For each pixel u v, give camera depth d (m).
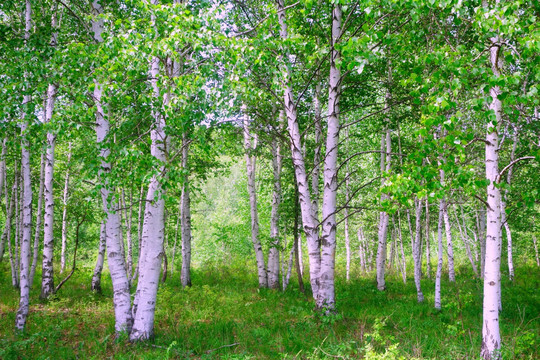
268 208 18.91
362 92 10.13
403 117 10.13
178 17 5.27
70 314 8.69
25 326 7.36
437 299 9.77
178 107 5.75
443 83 4.38
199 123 6.06
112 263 6.80
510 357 5.59
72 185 16.77
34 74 6.16
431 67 5.34
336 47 4.58
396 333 7.34
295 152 8.23
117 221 6.93
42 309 9.23
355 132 15.69
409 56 5.39
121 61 5.32
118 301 6.77
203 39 5.48
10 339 6.43
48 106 9.34
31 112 6.32
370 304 10.66
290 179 13.03
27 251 7.07
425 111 4.68
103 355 5.96
